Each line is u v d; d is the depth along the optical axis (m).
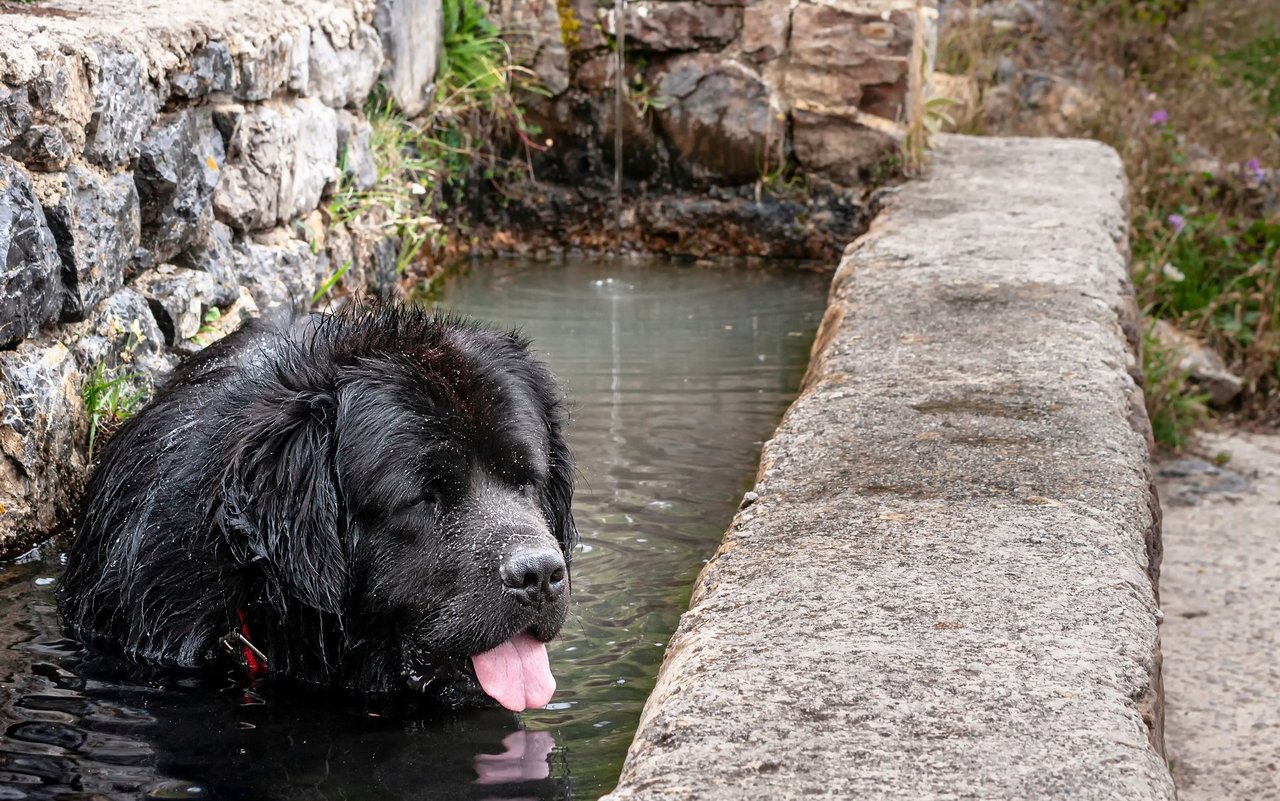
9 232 4.12
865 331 5.69
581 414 6.02
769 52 9.89
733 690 2.67
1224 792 4.78
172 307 5.30
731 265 9.88
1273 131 13.57
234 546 3.58
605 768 3.07
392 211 8.15
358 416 3.56
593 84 10.05
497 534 3.51
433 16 9.30
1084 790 2.31
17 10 5.23
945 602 3.10
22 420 4.28
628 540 4.58
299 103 6.89
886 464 4.12
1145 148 12.39
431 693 3.63
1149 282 10.05
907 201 8.65
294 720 3.39
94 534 3.94
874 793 2.29
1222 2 16.00
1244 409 9.63
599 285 8.99
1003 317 5.85
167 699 3.47
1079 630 2.96
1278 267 10.34
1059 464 4.11
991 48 14.16
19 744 3.15
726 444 5.66
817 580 3.24
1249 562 6.95
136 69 5.02
